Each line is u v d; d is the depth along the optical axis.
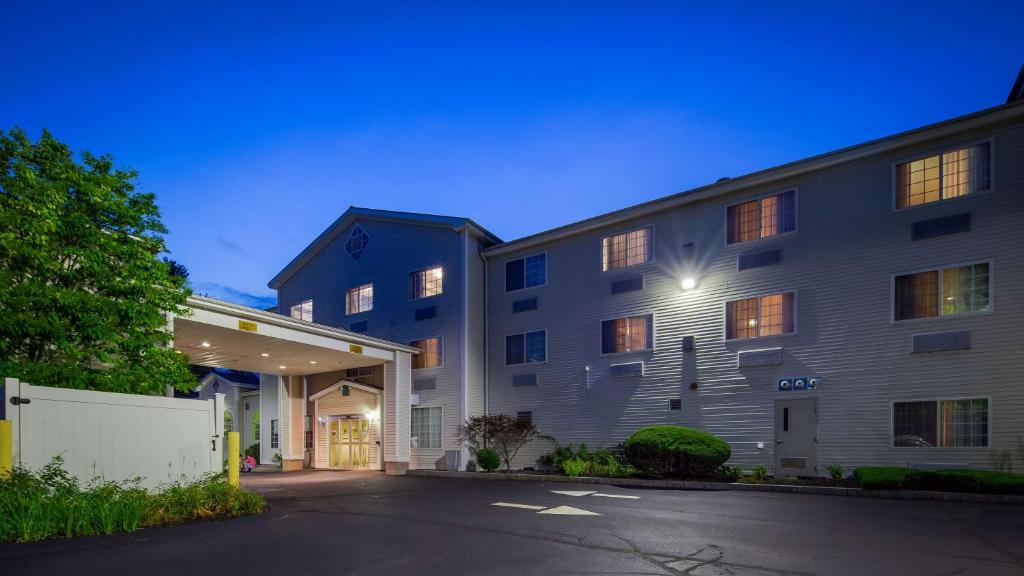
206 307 15.24
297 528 9.13
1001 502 11.87
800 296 16.98
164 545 7.54
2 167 9.98
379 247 26.28
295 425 25.80
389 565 6.79
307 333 18.67
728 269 18.39
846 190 16.62
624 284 20.44
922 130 15.35
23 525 7.37
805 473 16.22
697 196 19.05
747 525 9.40
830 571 6.60
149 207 11.49
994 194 14.52
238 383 32.69
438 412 23.19
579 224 21.48
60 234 10.09
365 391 23.98
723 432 17.75
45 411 8.64
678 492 14.34
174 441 10.77
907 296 15.42
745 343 17.73
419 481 18.62
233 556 7.07
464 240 23.58
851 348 15.99
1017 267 14.05
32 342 9.91
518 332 22.81
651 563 6.93
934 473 12.89
